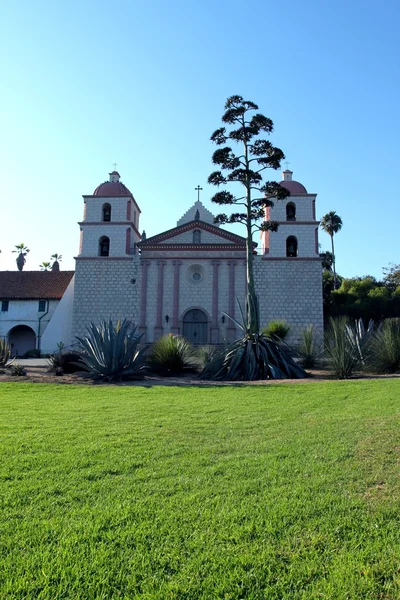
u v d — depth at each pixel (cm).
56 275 5059
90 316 4156
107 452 716
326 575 379
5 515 483
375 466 626
